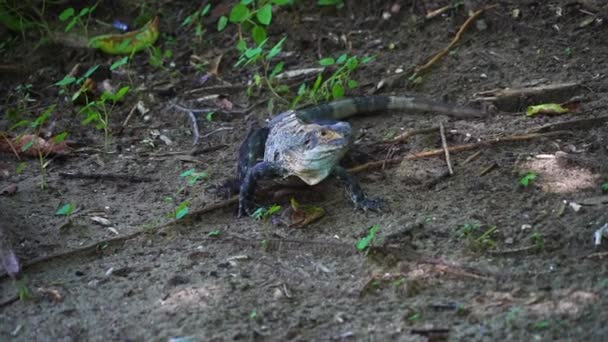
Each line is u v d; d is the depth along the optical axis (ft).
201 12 49.65
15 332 26.94
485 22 46.39
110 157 39.09
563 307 26.21
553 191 33.04
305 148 32.04
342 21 48.32
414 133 38.22
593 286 27.14
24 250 31.48
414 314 26.43
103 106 41.06
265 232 31.78
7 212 34.04
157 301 27.94
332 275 28.86
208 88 44.21
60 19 46.65
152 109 43.19
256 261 29.94
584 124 37.60
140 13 50.21
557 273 27.99
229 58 46.75
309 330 26.04
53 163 38.68
